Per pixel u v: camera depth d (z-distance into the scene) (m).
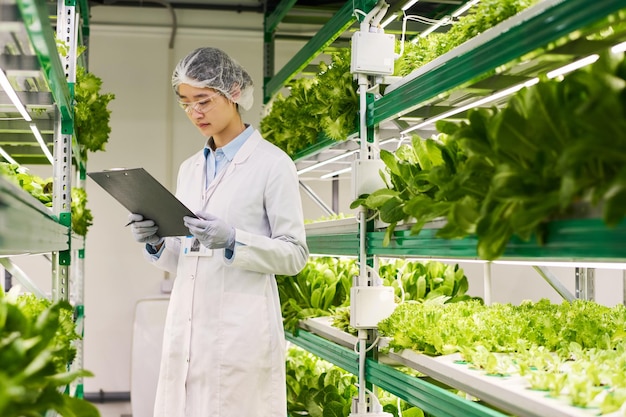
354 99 3.10
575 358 2.07
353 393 3.58
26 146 3.60
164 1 6.05
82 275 4.23
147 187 2.45
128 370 6.00
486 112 1.55
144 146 6.11
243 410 2.76
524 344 2.12
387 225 2.61
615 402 1.51
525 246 1.53
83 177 4.45
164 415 2.86
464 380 1.97
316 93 3.24
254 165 2.91
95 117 3.85
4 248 1.15
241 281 2.82
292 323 3.84
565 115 1.30
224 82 2.86
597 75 1.28
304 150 3.99
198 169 3.04
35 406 1.17
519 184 1.42
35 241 1.55
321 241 3.57
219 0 6.18
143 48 6.12
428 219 1.83
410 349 2.42
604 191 1.24
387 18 3.06
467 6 3.04
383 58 2.86
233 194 2.88
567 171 1.25
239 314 2.79
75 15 3.23
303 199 6.14
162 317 5.29
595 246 1.30
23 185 2.84
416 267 3.80
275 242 2.73
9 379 1.05
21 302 1.84
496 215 1.46
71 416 1.29
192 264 2.88
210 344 2.78
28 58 2.16
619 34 1.67
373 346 2.75
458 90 2.33
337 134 3.15
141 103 6.11
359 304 2.76
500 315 2.41
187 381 2.81
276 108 4.24
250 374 2.77
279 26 6.08
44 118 3.00
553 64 1.97
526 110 1.44
